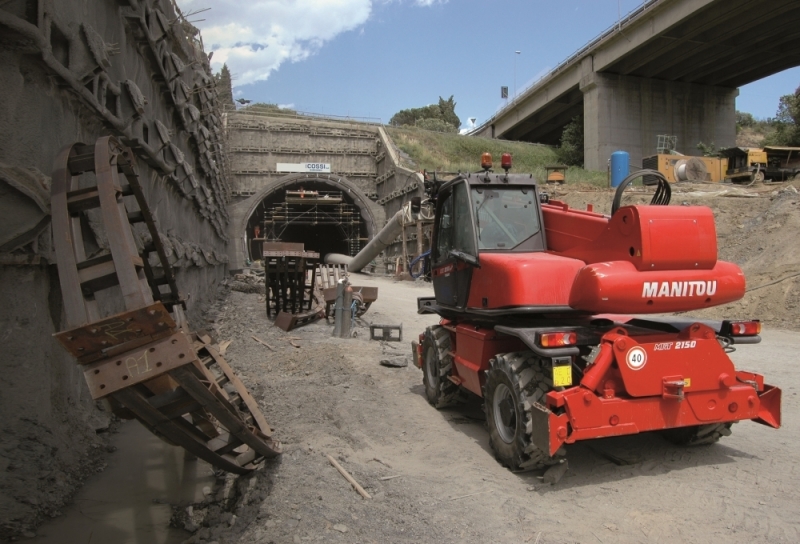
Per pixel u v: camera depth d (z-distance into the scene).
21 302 4.57
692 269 4.77
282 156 46.75
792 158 30.88
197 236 16.88
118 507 4.54
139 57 8.74
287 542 3.71
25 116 4.74
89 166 4.25
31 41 4.48
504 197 6.45
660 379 4.79
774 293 14.15
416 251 35.22
